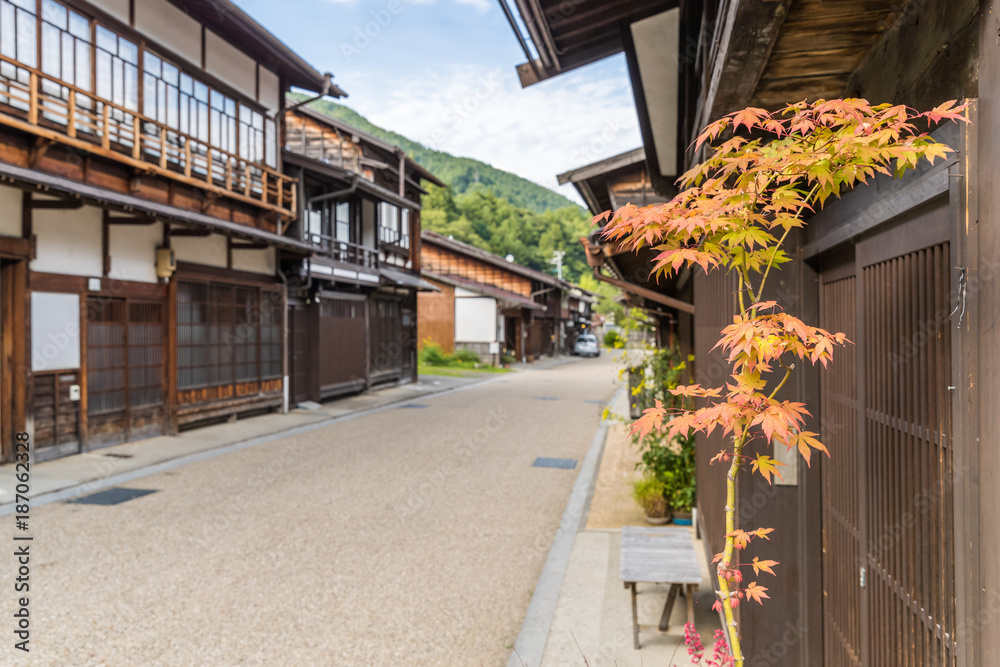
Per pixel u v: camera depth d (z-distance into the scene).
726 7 2.03
